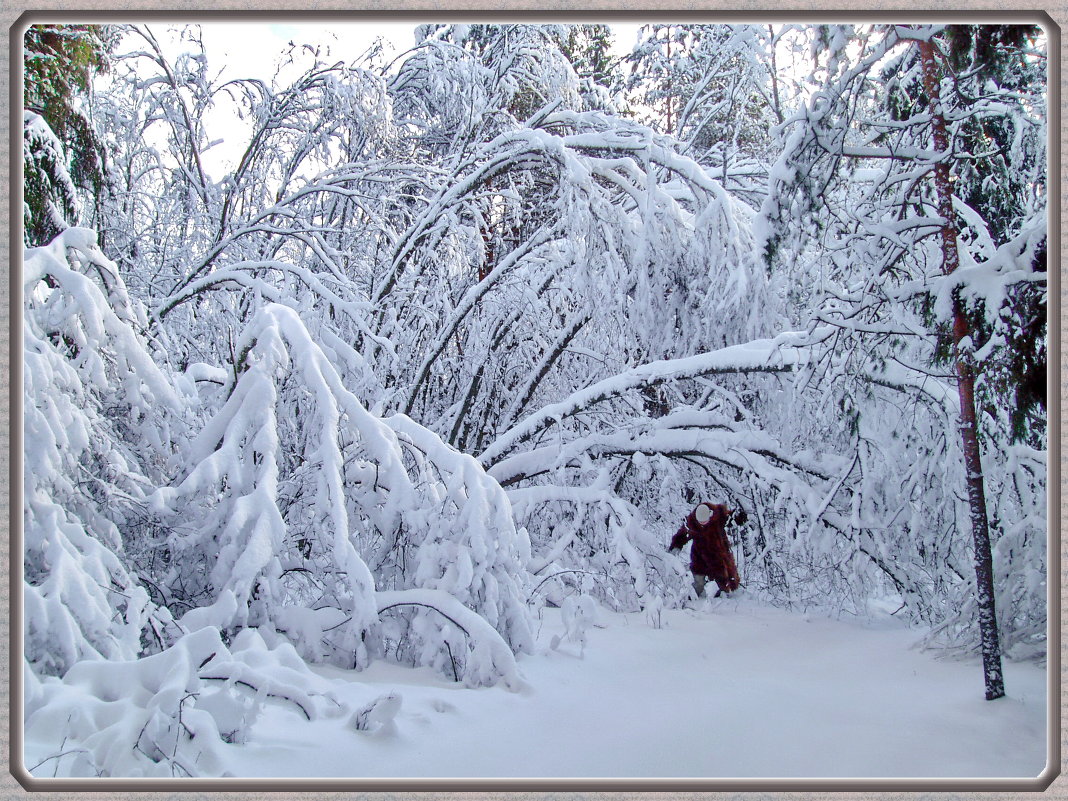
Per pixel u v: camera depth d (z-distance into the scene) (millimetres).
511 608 5898
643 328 9562
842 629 7715
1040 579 6152
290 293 8602
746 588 9219
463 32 12875
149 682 3717
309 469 6047
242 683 3990
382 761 3770
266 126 11141
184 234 11758
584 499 9055
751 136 14445
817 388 8328
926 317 5910
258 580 5195
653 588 8727
